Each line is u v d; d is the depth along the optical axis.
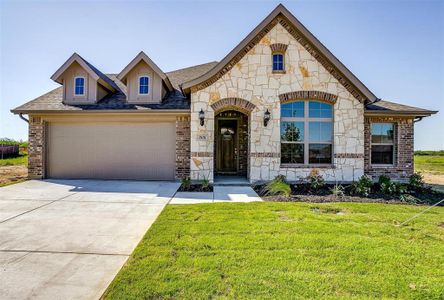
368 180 9.80
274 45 11.11
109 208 6.90
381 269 3.53
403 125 12.00
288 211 6.56
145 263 3.65
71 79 12.24
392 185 9.27
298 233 4.90
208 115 11.10
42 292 3.01
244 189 9.98
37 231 5.11
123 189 9.59
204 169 11.12
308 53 11.18
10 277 3.35
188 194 8.90
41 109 11.50
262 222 5.59
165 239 4.57
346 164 11.09
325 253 4.01
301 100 11.33
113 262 3.81
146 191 9.30
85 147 11.93
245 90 11.09
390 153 12.20
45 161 11.96
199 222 5.59
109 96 13.19
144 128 11.78
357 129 11.13
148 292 2.96
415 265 3.66
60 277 3.36
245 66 11.12
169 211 6.51
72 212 6.49
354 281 3.22
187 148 11.49
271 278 3.26
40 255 4.02
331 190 9.54
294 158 11.32
